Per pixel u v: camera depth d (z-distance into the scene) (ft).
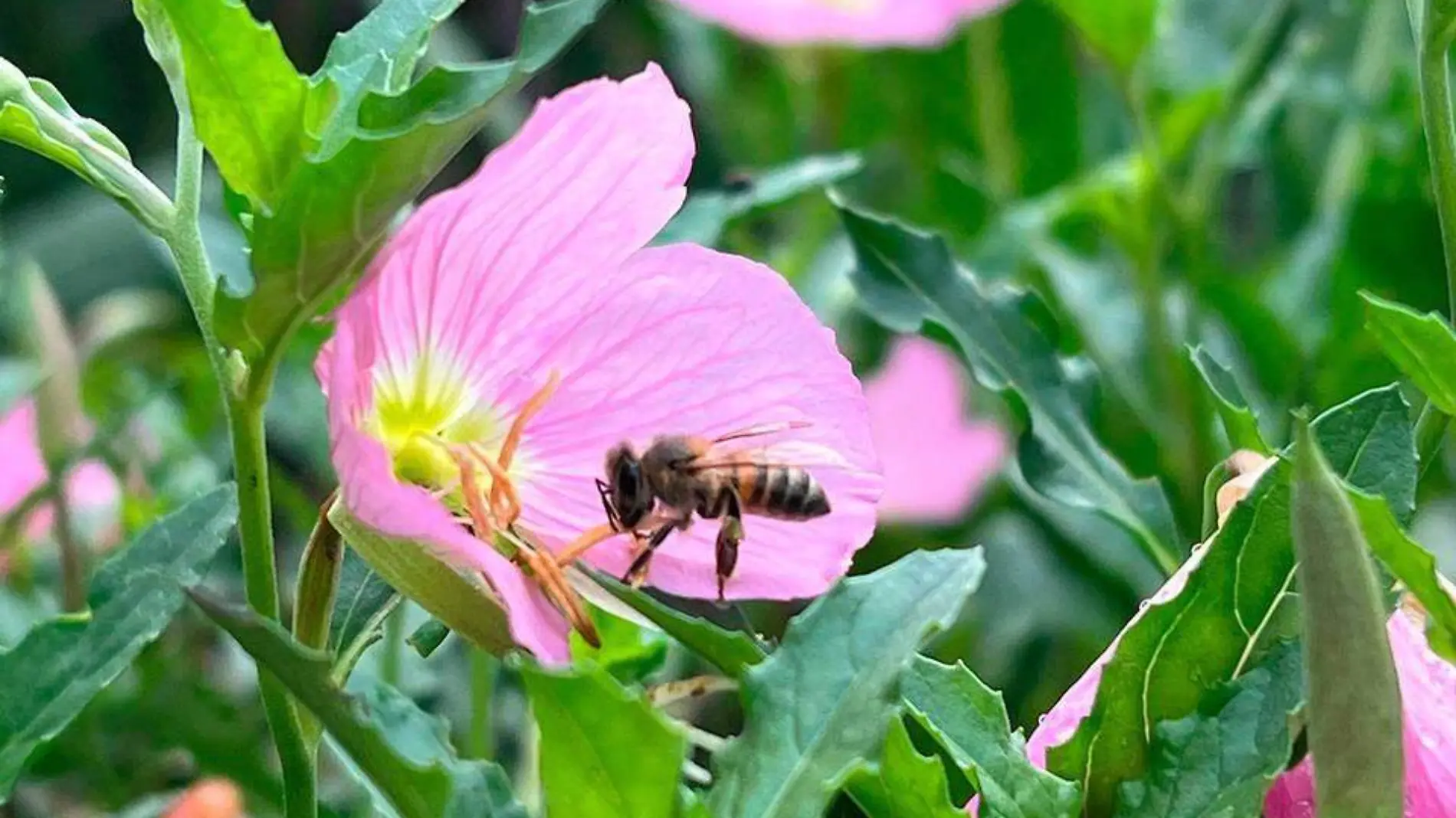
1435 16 0.82
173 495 1.16
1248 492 0.76
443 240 0.75
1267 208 1.60
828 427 0.80
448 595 0.74
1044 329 0.99
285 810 0.76
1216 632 0.76
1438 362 0.80
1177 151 1.22
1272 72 1.38
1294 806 0.76
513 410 0.78
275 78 0.74
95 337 1.21
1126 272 1.35
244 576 0.75
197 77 0.74
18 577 1.11
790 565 0.81
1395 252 1.25
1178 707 0.76
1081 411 0.98
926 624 0.74
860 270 0.98
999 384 0.96
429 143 0.71
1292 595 0.76
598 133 0.74
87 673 0.76
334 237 0.72
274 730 0.76
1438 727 0.75
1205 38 1.42
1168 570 0.95
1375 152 1.26
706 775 0.81
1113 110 1.55
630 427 0.79
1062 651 1.25
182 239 0.75
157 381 1.25
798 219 1.49
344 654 0.78
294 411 1.21
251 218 0.74
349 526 0.75
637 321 0.78
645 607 0.76
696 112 1.63
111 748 1.02
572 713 0.70
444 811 0.72
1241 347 1.21
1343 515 0.69
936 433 1.39
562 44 0.71
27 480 1.13
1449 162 0.82
